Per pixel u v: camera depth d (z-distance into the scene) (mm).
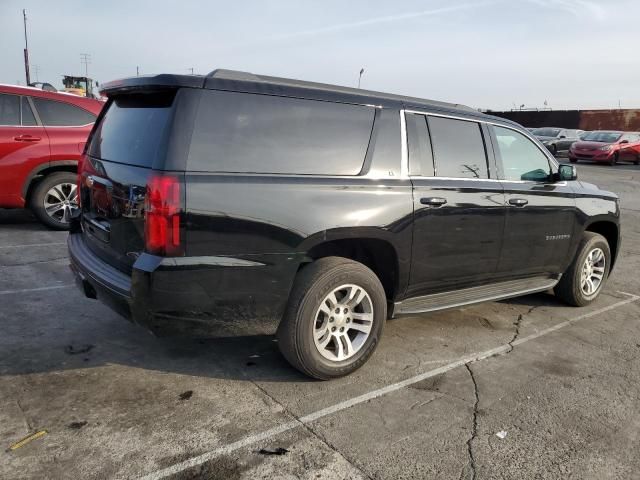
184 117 3000
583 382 3809
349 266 3520
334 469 2705
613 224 5719
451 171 4141
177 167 2941
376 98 3787
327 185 3402
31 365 3604
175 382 3492
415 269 3912
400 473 2707
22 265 5797
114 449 2756
